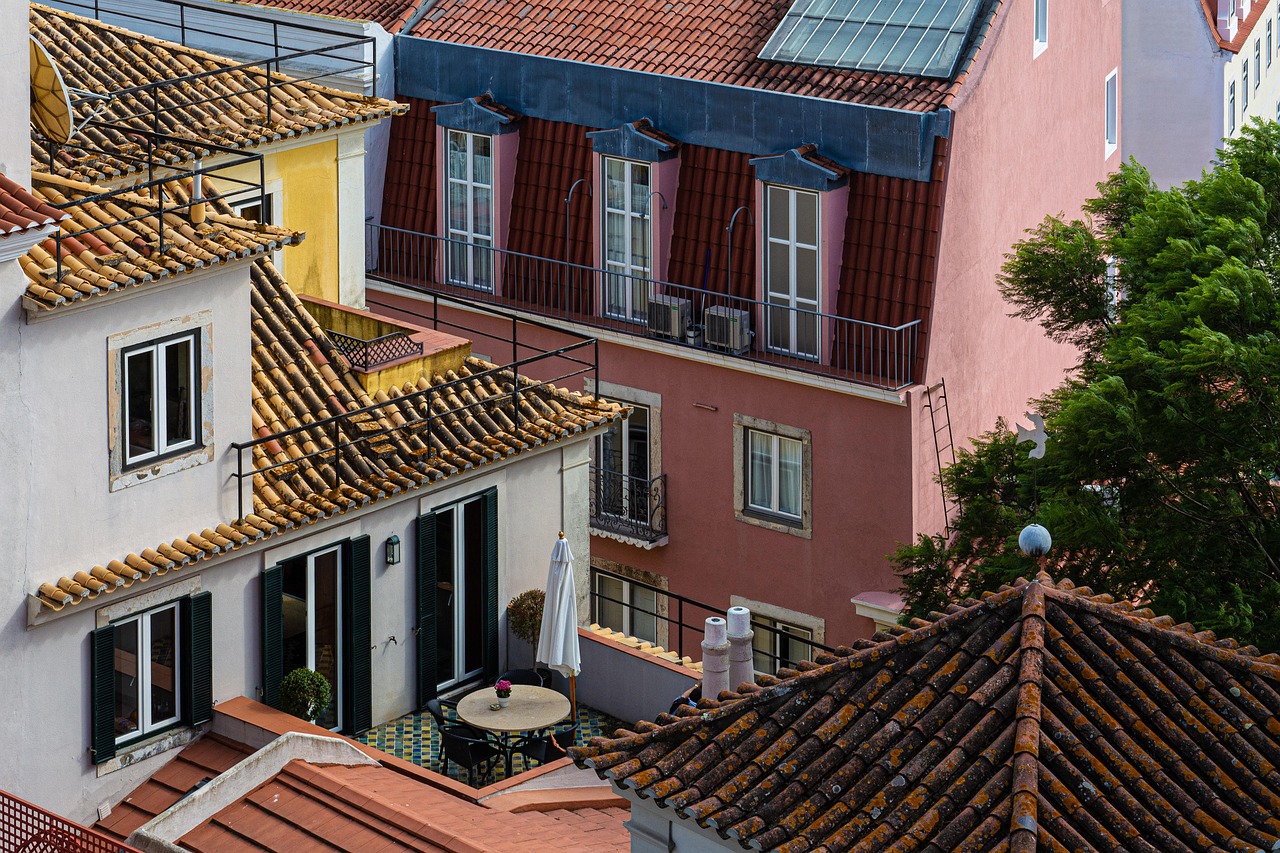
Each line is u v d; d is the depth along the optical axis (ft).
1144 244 136.15
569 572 119.34
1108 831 70.08
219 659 111.45
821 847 71.77
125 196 111.96
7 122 104.01
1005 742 72.49
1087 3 186.19
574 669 120.16
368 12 187.93
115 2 185.16
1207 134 239.71
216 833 101.04
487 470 123.24
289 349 123.24
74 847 89.15
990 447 141.49
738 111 168.66
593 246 177.88
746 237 169.78
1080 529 124.26
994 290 170.09
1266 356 121.90
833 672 78.02
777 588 170.19
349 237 148.97
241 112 141.18
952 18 166.91
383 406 118.52
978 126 163.43
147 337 105.91
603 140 174.50
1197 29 236.22
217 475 110.93
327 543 115.44
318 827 100.12
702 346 169.99
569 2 184.75
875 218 163.12
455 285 186.09
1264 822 70.90
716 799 75.15
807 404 165.27
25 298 99.81
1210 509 126.21
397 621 119.96
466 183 184.65
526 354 181.88
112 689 106.52
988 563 135.03
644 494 176.04
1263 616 123.13
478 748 114.73
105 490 105.19
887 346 162.40
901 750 73.97
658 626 177.88
